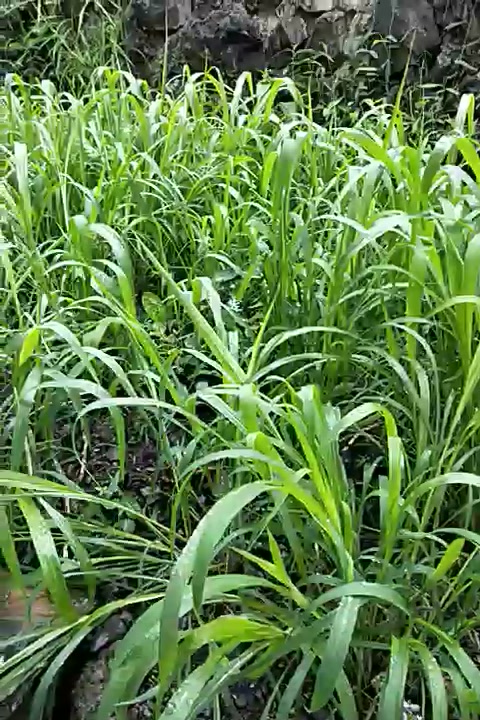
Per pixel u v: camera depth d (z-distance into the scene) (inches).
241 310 52.4
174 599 22.4
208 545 22.6
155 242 62.7
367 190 46.6
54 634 31.0
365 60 131.8
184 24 140.9
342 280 44.9
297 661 34.8
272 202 54.1
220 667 28.8
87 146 72.0
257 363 39.2
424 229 44.4
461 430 40.9
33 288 58.4
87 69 128.0
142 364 45.5
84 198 62.1
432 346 48.3
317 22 135.7
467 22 130.2
